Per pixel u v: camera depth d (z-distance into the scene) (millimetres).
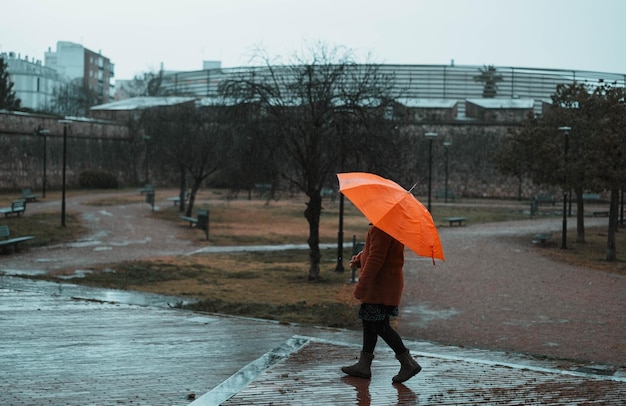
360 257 7320
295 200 53750
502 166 33719
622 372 9547
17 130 49375
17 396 6680
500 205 54156
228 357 8812
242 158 20594
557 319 14461
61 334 10039
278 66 21578
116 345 9383
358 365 7398
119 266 20922
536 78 74438
